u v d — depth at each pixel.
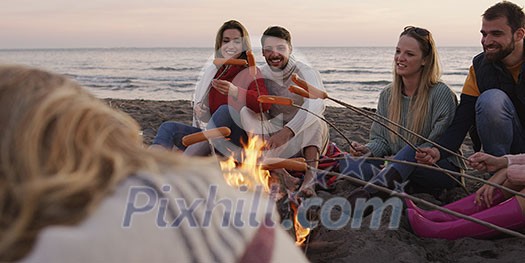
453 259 3.09
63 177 0.77
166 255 0.84
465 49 65.69
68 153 0.80
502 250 3.08
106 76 31.09
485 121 3.64
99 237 0.80
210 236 0.89
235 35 3.95
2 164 0.78
